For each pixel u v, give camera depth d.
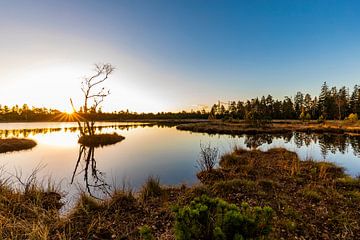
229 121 55.38
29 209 5.85
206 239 3.01
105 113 109.00
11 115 99.75
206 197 3.54
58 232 4.77
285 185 8.37
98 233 4.95
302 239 4.66
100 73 26.81
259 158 13.74
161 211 6.04
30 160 15.45
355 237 4.74
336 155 16.58
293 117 78.75
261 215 3.03
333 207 6.23
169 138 28.20
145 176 11.12
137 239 4.73
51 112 110.94
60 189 8.52
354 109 66.62
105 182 10.18
